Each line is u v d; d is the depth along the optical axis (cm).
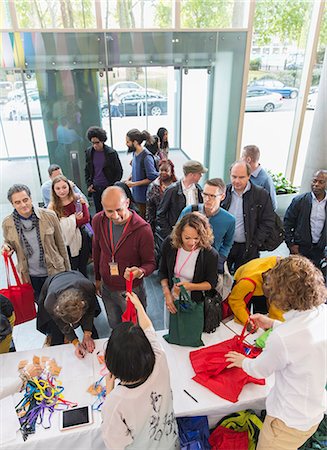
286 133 539
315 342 135
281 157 556
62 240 275
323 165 473
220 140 525
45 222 257
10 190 241
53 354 201
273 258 227
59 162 499
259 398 180
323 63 447
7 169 527
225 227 249
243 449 176
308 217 340
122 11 422
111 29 429
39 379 183
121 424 127
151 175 398
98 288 259
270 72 491
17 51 424
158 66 462
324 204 335
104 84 460
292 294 134
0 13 401
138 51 448
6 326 194
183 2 427
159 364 135
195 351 202
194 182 296
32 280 275
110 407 127
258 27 459
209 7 436
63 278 218
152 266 230
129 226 221
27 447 157
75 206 325
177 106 498
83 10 414
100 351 202
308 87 497
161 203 313
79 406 171
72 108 468
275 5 447
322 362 137
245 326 198
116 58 446
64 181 314
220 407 176
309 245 347
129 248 226
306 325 136
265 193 293
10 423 161
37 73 440
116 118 490
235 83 488
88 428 161
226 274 249
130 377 121
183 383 186
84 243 335
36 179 507
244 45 464
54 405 172
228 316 234
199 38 452
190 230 199
